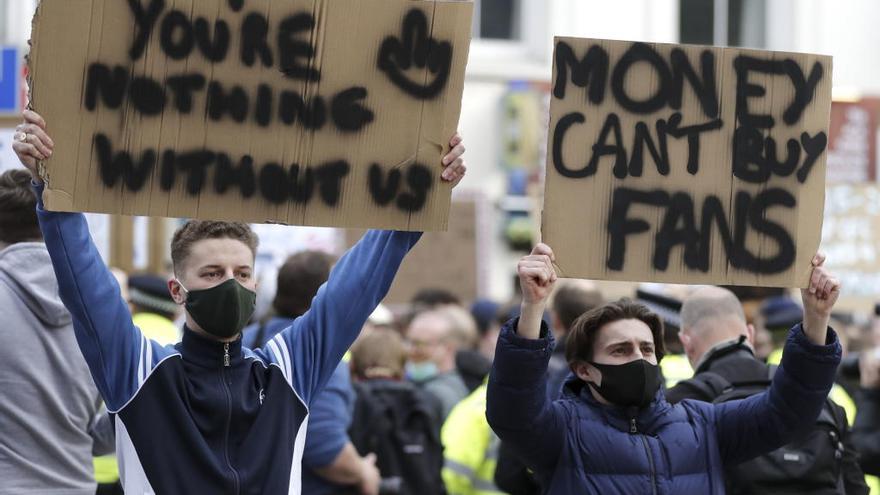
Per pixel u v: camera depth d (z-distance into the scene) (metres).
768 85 9.77
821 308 9.88
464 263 28.14
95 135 8.70
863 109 36.31
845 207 24.53
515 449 9.88
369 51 9.00
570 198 9.49
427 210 9.09
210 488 8.74
